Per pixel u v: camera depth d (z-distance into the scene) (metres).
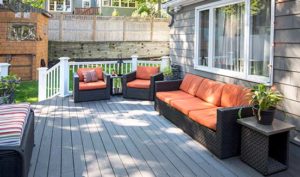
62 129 4.74
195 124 4.20
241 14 4.95
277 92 3.74
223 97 4.50
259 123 3.33
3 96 5.36
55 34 14.66
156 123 5.12
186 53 7.00
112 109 6.12
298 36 3.80
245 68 4.80
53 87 7.69
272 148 3.48
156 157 3.66
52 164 3.43
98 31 15.56
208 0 5.87
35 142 4.13
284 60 4.03
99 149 3.91
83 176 3.15
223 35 5.50
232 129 3.58
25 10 10.48
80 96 6.65
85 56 14.83
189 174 3.21
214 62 5.84
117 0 21.98
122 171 3.27
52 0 20.72
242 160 3.51
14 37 10.41
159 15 20.09
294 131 3.95
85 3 22.08
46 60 12.62
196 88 5.35
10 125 2.91
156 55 16.69
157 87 5.80
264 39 4.42
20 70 10.60
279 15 4.07
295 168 3.34
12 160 2.58
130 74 7.26
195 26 6.43
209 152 3.81
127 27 16.19
